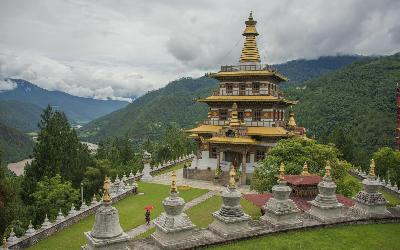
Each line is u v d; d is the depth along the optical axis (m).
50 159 58.06
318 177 32.22
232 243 21.84
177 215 20.83
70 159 61.56
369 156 95.00
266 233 23.09
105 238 18.12
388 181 58.16
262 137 66.19
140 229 40.69
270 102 66.88
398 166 64.19
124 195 55.03
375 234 24.39
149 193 58.56
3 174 40.09
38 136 60.56
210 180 69.00
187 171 71.00
